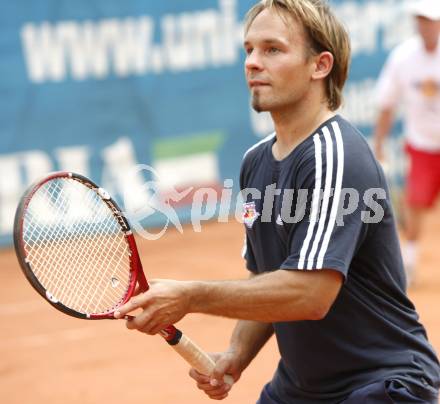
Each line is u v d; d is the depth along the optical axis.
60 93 32.62
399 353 8.71
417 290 24.55
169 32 34.34
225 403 16.53
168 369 18.89
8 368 19.61
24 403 17.27
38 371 19.30
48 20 32.41
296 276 8.05
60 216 9.55
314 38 8.56
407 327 8.88
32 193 8.22
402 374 8.58
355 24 37.53
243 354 9.88
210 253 30.88
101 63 33.25
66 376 18.83
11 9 31.78
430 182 24.48
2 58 31.70
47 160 32.53
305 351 8.88
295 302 8.05
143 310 8.05
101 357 20.06
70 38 32.75
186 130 34.72
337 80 8.88
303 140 8.63
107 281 9.13
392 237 8.77
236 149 35.59
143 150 33.97
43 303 25.42
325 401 9.00
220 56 35.19
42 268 9.20
